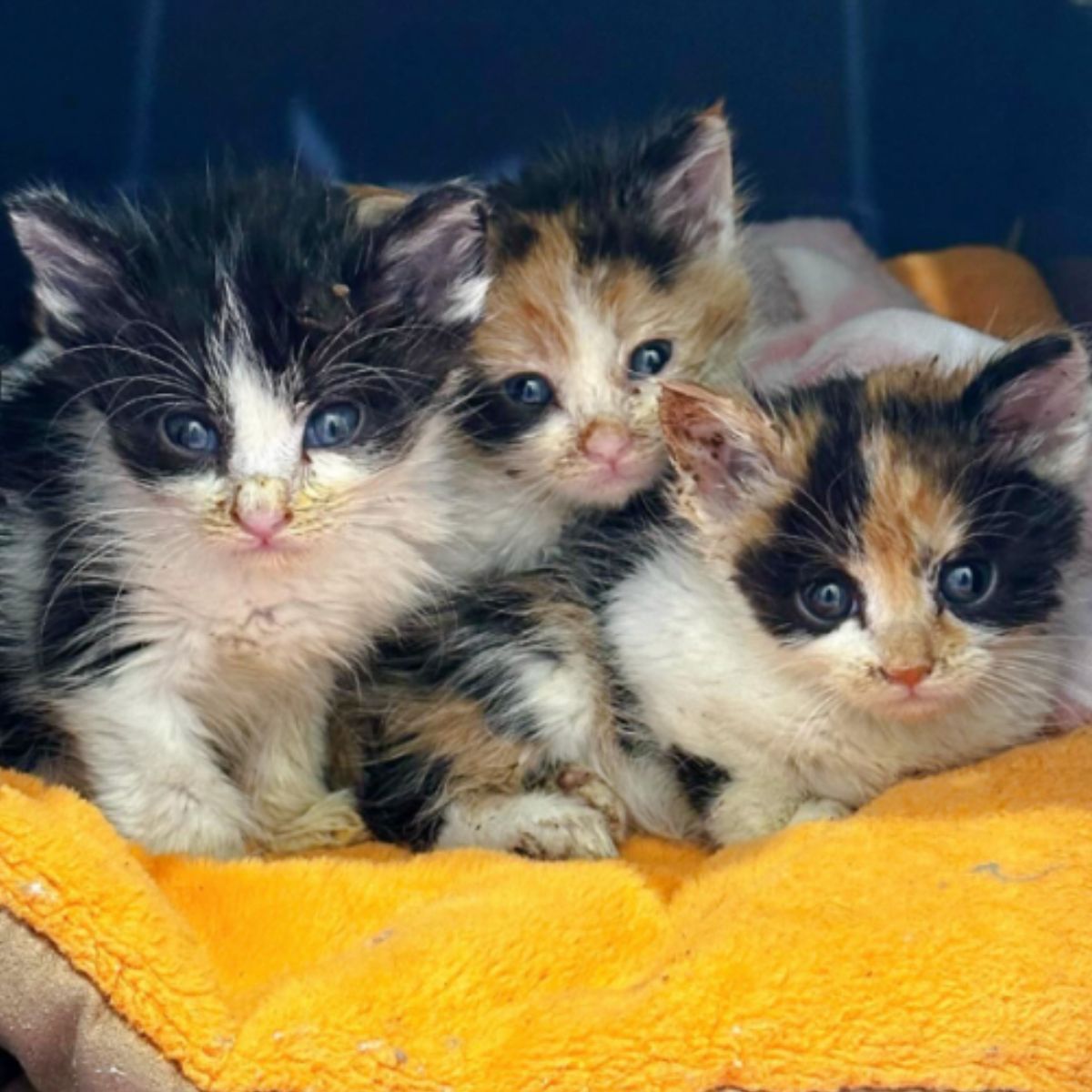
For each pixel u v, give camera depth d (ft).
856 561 1.14
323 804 1.31
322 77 1.64
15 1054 0.98
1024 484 1.16
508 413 1.35
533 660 1.28
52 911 0.95
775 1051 0.93
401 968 0.96
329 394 1.14
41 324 1.22
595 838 1.23
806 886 1.03
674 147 1.45
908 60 1.77
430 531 1.26
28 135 1.52
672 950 1.00
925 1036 0.94
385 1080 0.92
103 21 1.52
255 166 1.47
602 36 1.69
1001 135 1.82
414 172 1.69
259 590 1.17
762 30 1.73
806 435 1.18
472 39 1.67
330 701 1.32
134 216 1.21
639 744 1.27
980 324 1.74
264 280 1.14
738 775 1.24
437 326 1.21
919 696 1.13
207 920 1.03
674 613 1.23
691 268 1.45
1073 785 1.13
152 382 1.12
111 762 1.17
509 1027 0.94
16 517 1.21
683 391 1.18
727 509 1.21
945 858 1.05
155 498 1.14
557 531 1.35
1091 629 1.23
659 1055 0.93
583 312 1.37
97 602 1.16
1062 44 1.70
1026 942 0.98
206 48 1.58
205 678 1.21
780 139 1.78
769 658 1.19
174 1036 0.93
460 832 1.25
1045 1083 0.94
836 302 1.65
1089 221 1.63
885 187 1.84
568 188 1.45
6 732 1.20
